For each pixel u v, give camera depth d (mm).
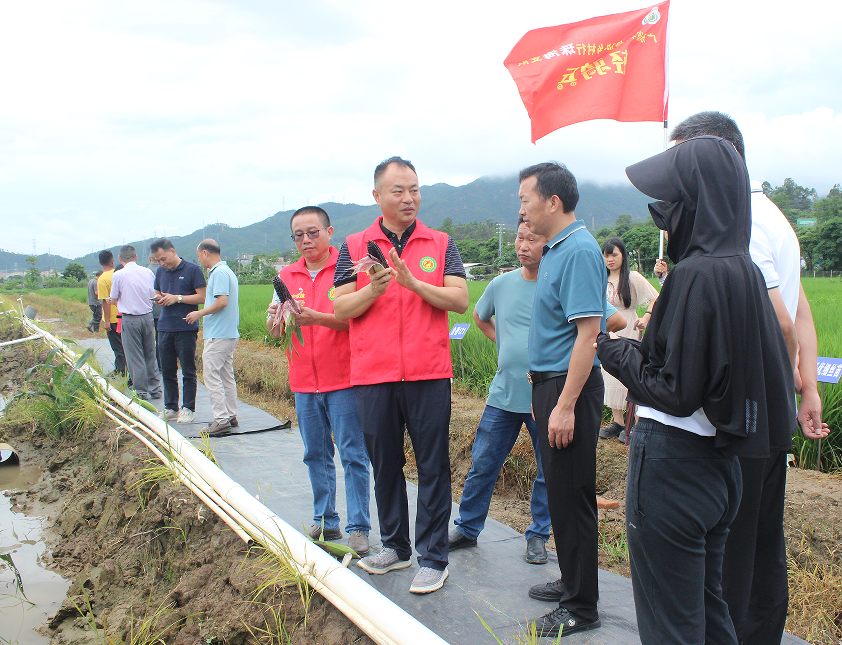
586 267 2529
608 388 5449
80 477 5738
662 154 1965
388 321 2975
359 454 3580
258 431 6137
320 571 2730
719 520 1878
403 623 2252
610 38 5461
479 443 3562
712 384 1702
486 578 3166
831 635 3078
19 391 8000
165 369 6625
